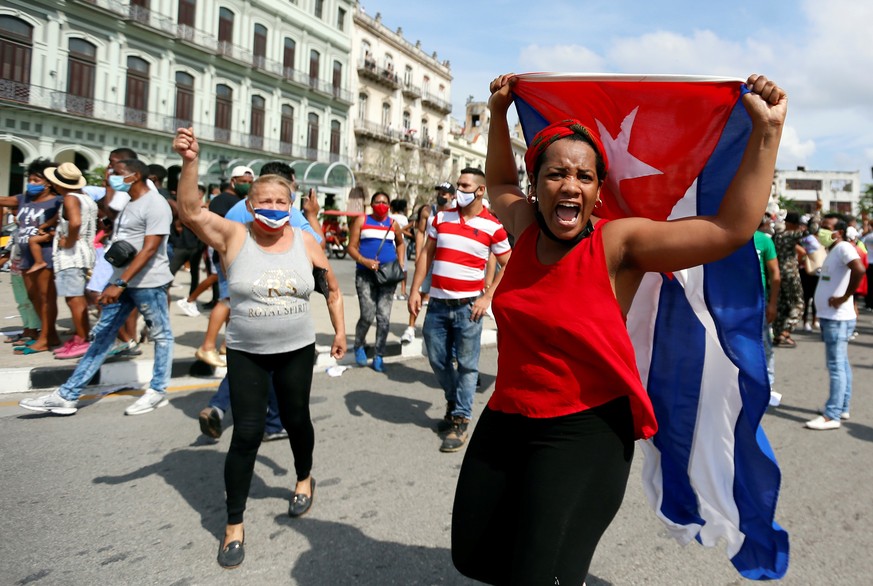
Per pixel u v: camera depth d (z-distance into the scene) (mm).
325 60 38219
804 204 93562
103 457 3668
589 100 2092
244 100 33125
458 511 1752
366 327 6230
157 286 4434
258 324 2680
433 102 48938
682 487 2219
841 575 2639
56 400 4285
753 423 2002
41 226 5684
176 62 29453
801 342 9352
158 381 4594
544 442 1646
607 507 1584
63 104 25000
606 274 1643
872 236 11992
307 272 2867
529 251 1783
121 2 26672
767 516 1999
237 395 2652
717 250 1544
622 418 1667
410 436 4297
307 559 2623
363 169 41062
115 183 5371
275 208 2754
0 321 7312
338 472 3598
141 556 2594
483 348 7691
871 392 6195
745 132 1869
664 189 2092
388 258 6152
